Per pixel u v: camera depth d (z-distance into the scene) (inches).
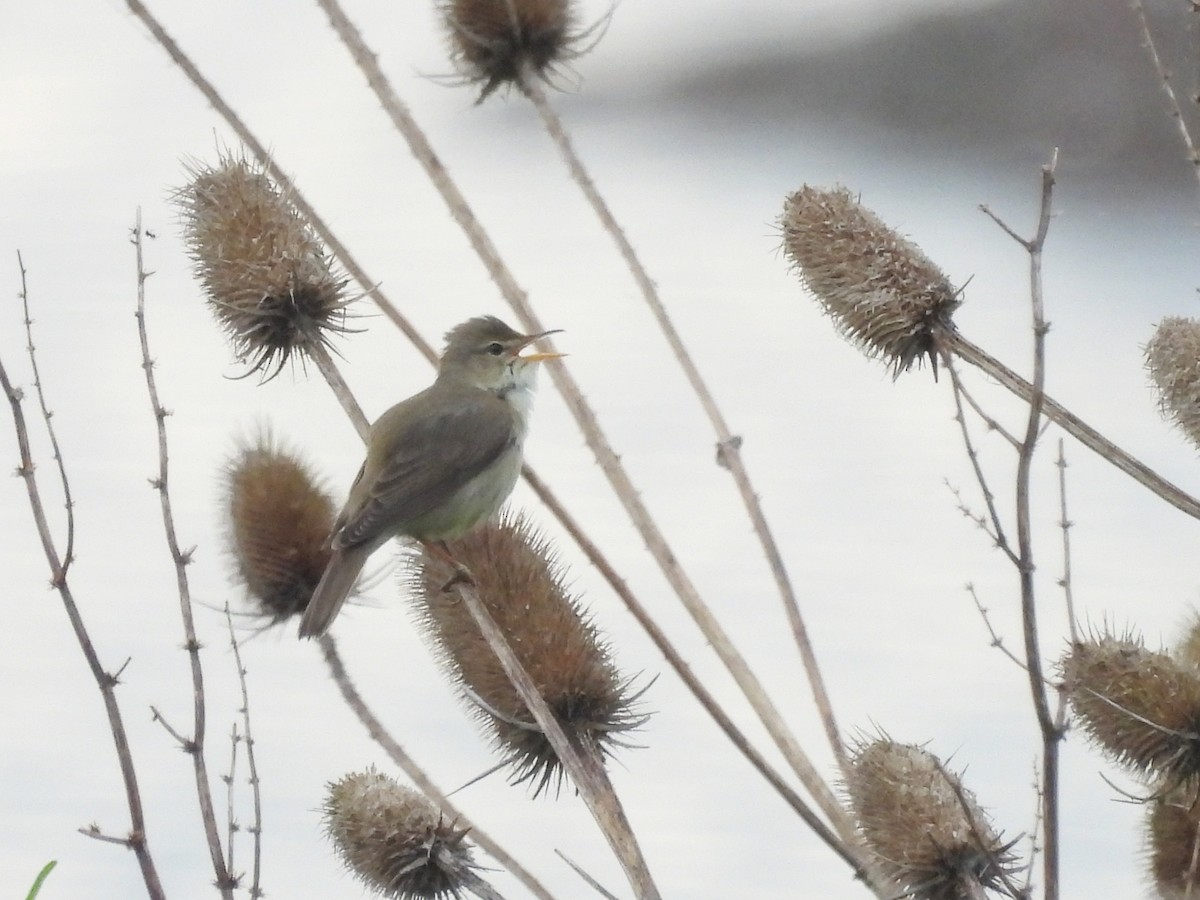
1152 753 338.6
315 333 412.8
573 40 445.4
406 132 405.7
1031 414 283.6
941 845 323.0
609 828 329.4
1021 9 1540.4
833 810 344.8
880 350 394.0
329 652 389.7
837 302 397.1
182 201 426.9
